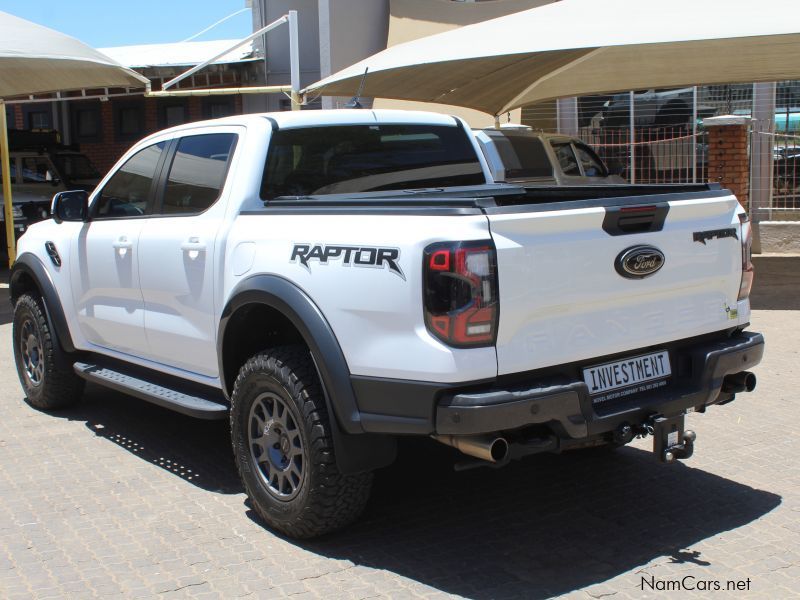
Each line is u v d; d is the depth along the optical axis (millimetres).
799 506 4285
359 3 16016
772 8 9570
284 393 3801
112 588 3555
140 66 16750
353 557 3801
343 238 3635
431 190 4598
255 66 17234
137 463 5094
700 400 3855
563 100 15820
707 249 3936
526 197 3891
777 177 14398
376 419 3500
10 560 3828
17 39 11016
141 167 5211
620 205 3604
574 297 3473
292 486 3877
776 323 8930
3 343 8898
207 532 4094
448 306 3260
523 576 3602
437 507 4359
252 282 3994
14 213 14672
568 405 3398
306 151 4621
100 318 5418
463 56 10047
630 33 9438
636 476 4746
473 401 3227
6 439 5574
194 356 4629
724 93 14945
